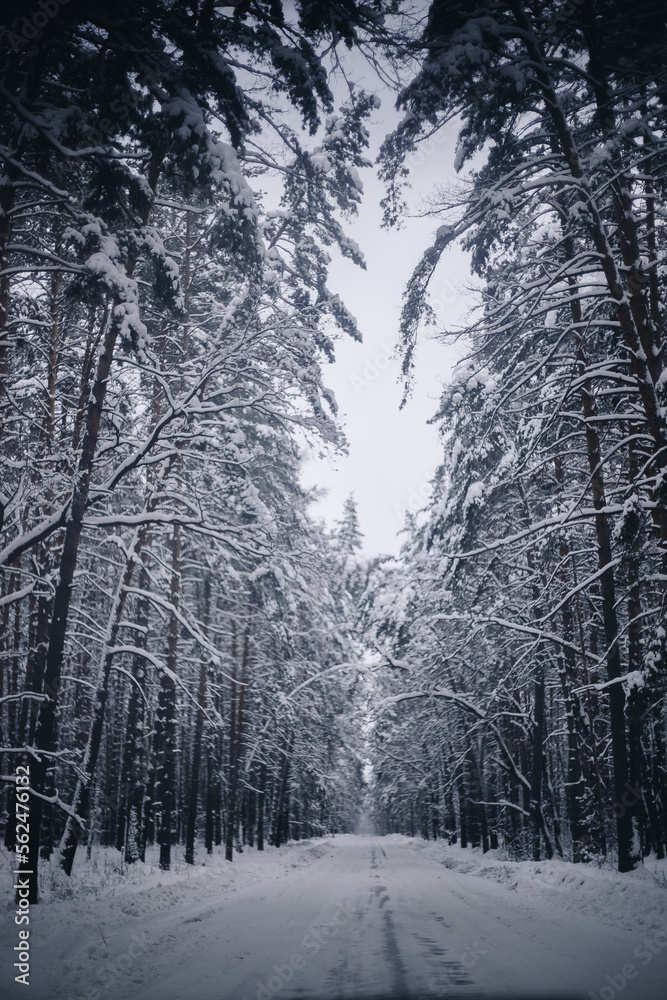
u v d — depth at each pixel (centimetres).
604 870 1411
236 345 1520
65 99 1286
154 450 1697
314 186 1603
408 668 2417
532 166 1303
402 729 3238
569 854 2108
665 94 1209
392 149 1333
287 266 1747
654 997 584
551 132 1362
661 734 1608
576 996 593
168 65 1145
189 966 754
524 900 1315
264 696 3116
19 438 1784
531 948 825
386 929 1001
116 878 1450
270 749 3369
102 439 1644
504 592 1945
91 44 1227
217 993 631
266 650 3123
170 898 1319
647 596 1612
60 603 1303
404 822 7988
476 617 1900
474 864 2292
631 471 1548
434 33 1215
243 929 1012
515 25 1266
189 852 2242
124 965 752
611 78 1312
